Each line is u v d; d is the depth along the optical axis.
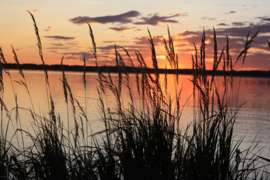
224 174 2.03
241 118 11.71
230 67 2.37
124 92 23.52
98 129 6.20
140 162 1.99
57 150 1.96
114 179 1.92
